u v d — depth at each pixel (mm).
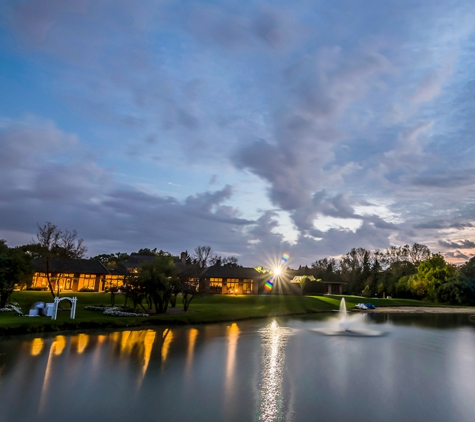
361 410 14539
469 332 39938
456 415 14297
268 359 23047
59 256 48500
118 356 22422
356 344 29859
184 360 22078
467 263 125688
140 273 43219
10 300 43625
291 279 119688
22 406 14008
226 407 14383
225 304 60469
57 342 26062
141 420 12984
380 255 167625
